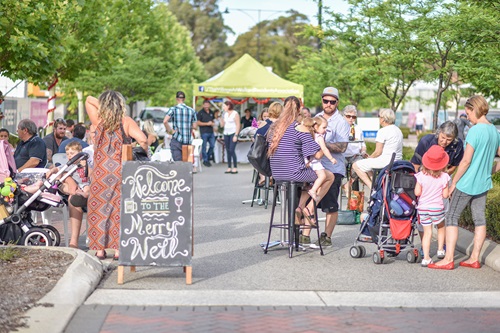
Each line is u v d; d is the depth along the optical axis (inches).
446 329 300.2
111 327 294.8
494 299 348.8
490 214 474.3
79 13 987.9
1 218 428.8
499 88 830.5
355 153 636.7
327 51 1401.3
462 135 1031.6
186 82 2763.3
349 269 412.2
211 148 1211.2
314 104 1972.2
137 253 366.6
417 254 430.3
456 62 903.1
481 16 689.6
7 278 348.8
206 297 342.3
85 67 1053.8
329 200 474.9
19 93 1362.0
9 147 466.3
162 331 290.0
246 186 880.9
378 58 1088.2
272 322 304.7
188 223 368.5
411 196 425.7
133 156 406.6
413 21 938.7
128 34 1273.4
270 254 452.8
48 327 286.8
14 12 730.8
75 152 454.0
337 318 312.5
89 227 403.2
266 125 505.0
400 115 3356.3
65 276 348.2
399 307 332.5
